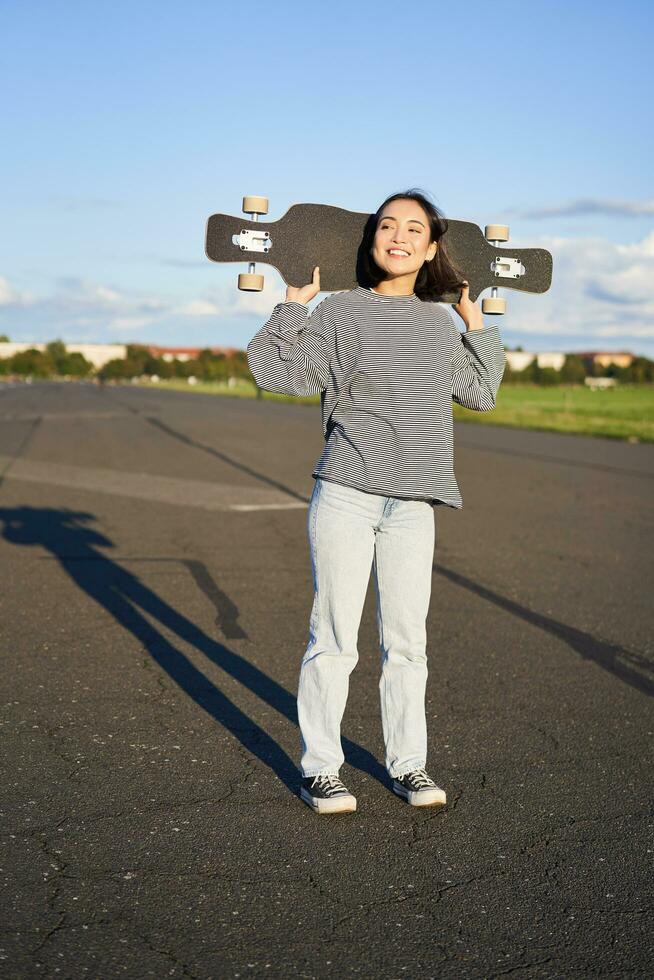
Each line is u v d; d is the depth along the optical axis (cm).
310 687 333
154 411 3569
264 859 294
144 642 537
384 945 249
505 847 306
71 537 859
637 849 307
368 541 323
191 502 1104
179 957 240
